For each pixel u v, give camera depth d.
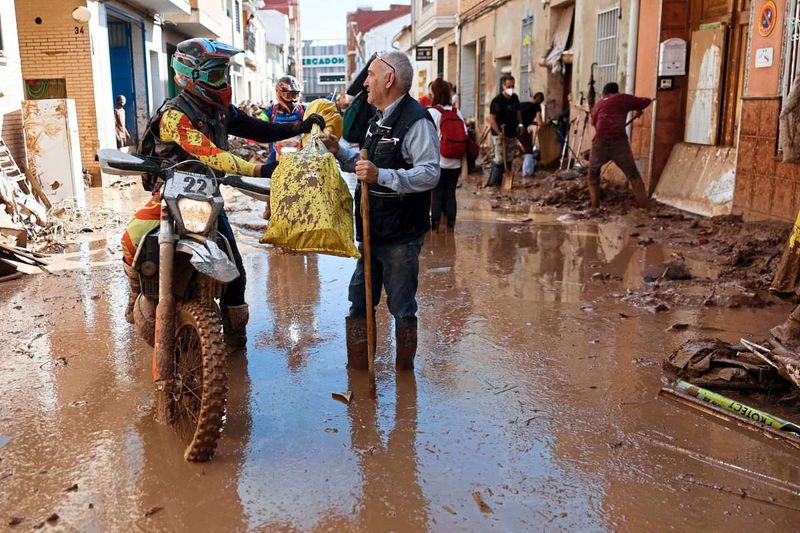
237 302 4.98
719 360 4.57
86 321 5.78
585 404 4.26
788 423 3.84
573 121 15.49
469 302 6.34
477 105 25.97
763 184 8.88
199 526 3.07
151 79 22.52
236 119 4.52
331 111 4.84
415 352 4.87
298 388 4.50
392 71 4.25
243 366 4.86
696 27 11.27
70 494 3.30
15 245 7.97
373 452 3.69
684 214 10.50
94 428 3.94
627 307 6.18
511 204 12.45
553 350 5.15
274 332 5.55
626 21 12.76
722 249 8.16
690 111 11.40
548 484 3.40
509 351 5.14
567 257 8.12
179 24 24.55
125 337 5.40
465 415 4.12
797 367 4.05
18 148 11.44
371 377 4.31
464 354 5.08
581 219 10.71
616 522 3.09
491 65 23.72
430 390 4.47
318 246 3.98
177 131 3.93
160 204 4.04
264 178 4.11
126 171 3.75
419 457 3.64
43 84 15.48
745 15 10.02
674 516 3.14
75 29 15.27
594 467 3.55
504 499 3.27
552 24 17.45
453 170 9.49
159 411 3.99
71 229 9.51
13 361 4.93
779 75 8.48
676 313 6.00
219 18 28.50
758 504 3.23
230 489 3.35
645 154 12.05
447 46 31.73
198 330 3.59
